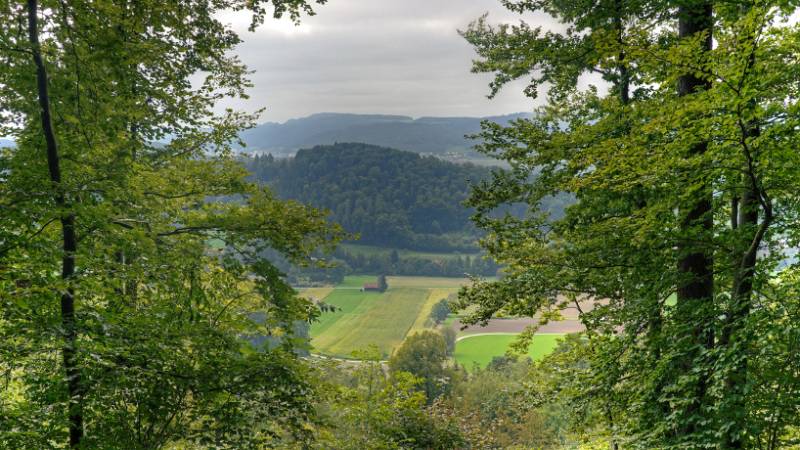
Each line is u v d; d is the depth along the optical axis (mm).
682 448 7367
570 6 9516
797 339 6777
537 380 12367
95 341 7016
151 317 7801
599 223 8516
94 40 7797
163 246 8820
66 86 8000
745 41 6016
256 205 8711
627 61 6805
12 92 7809
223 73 11297
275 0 8578
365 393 13141
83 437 6777
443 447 13445
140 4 7883
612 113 8664
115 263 7379
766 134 6344
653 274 8867
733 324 7344
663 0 7973
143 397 7309
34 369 6965
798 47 6672
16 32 7672
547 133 10227
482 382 46156
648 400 8477
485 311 9664
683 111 6398
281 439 8805
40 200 6691
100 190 7629
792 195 7504
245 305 9914
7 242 6320
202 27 9008
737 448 7055
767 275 7930
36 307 6719
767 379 7145
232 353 8203
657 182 7559
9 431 5977
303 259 8836
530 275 9633
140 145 8789
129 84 8797
